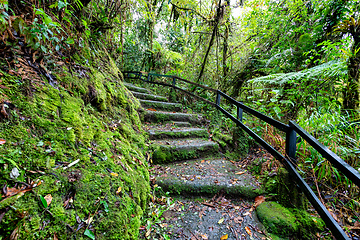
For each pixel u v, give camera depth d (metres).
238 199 2.09
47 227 0.84
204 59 5.26
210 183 2.16
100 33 2.70
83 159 1.29
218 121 3.96
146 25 5.78
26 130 1.06
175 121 3.84
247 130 2.56
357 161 2.03
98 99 2.01
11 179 0.84
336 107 2.83
